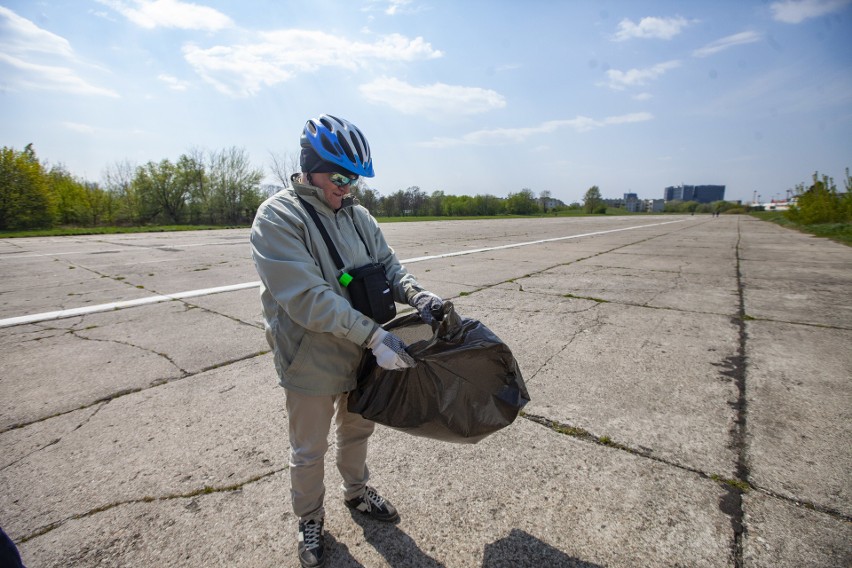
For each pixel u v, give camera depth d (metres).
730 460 2.40
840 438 2.59
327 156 1.56
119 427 2.81
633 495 2.15
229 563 1.79
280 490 2.22
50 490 2.21
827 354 3.94
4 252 12.45
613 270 8.78
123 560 1.80
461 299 6.15
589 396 3.16
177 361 3.88
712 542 1.86
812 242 15.63
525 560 1.79
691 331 4.65
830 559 1.76
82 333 4.67
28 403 3.12
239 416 2.94
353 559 1.81
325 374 1.63
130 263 9.84
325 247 1.65
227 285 7.15
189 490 2.22
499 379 1.71
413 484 2.27
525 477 2.31
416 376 1.63
